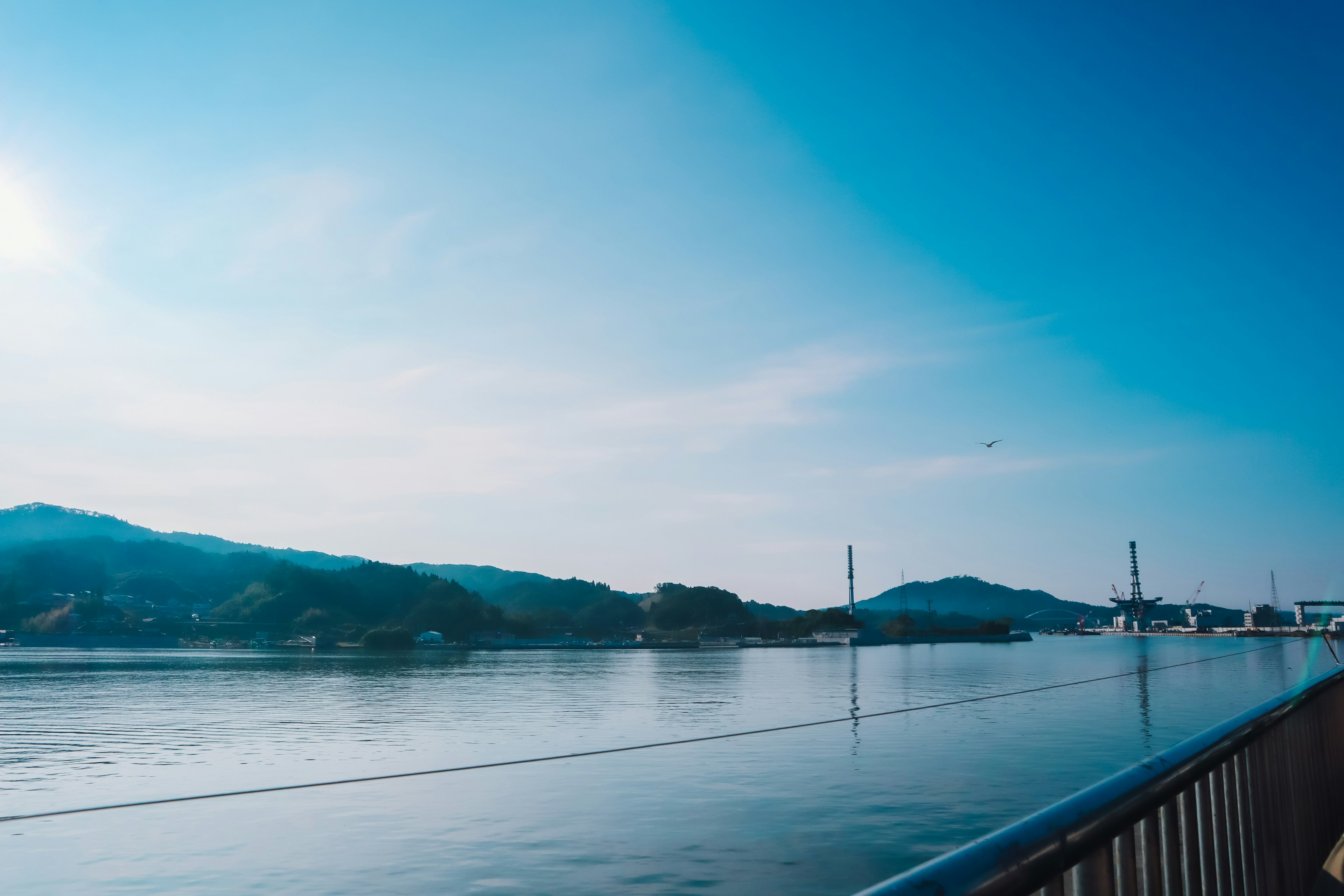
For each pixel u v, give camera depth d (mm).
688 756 46875
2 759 53312
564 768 43125
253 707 90875
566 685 127000
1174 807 3621
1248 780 5062
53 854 27797
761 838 27625
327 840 28609
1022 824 2385
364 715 79750
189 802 36312
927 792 35344
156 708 90375
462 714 79250
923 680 127688
